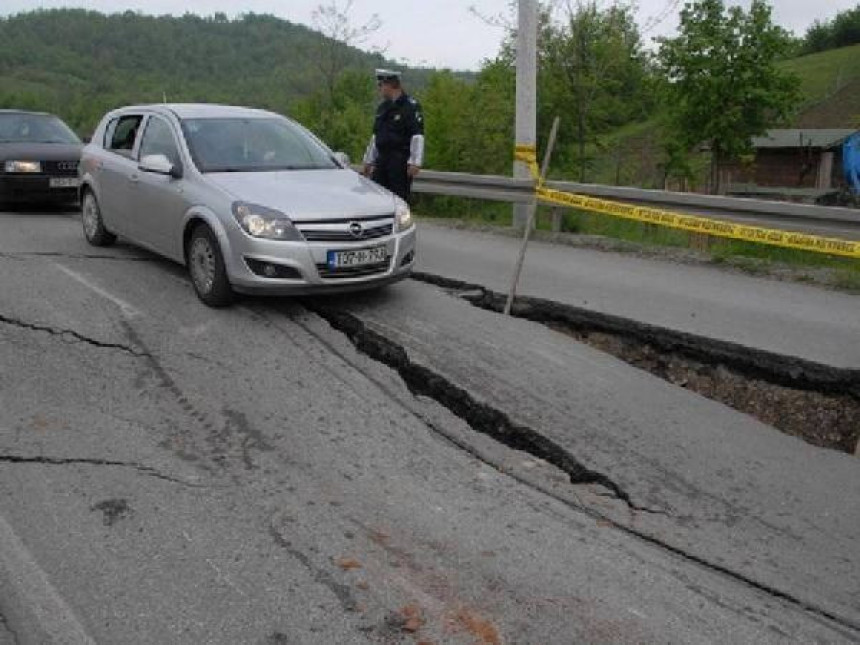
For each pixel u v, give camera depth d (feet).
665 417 16.65
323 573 11.08
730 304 24.00
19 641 9.63
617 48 51.44
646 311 22.97
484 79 64.64
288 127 25.98
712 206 30.14
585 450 15.03
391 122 29.35
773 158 93.04
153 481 13.25
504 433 16.03
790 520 13.11
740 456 15.20
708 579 11.48
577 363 19.34
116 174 26.27
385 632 10.00
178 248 22.99
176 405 16.05
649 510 13.21
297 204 20.65
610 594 10.98
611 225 43.96
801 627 10.59
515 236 35.32
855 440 17.98
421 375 18.31
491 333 20.99
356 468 14.02
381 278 21.30
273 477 13.57
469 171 63.21
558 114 54.70
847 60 164.25
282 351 18.89
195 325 20.30
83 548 11.43
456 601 10.65
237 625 10.00
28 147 37.78
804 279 27.27
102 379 17.08
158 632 9.84
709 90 51.13
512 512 12.95
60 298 21.95
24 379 16.94
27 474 13.32
